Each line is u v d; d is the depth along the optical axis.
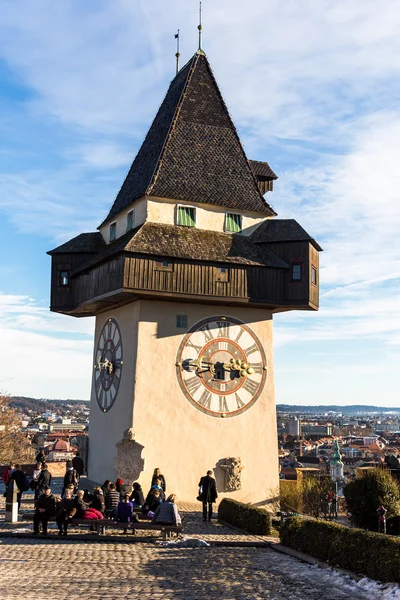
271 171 42.00
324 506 42.56
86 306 38.94
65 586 18.08
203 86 40.09
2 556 22.41
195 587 18.08
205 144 38.72
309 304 35.94
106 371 37.94
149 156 39.41
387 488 34.44
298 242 36.50
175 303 35.44
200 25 41.31
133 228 37.53
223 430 35.25
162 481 29.75
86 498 29.30
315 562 21.58
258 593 17.36
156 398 34.34
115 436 36.19
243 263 35.47
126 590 17.70
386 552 18.47
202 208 37.09
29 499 35.84
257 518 27.73
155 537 26.00
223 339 35.97
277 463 35.97
